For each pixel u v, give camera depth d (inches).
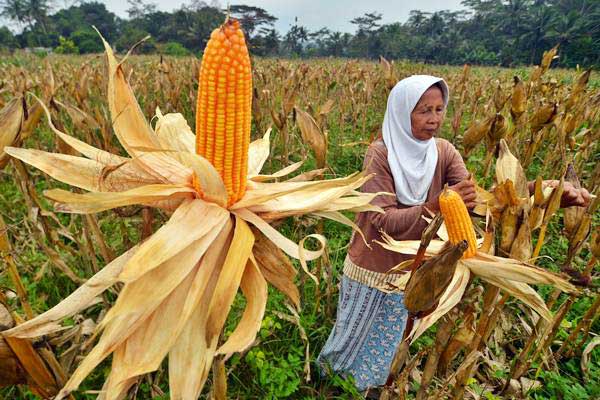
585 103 239.9
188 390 58.1
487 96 480.4
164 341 58.1
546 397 116.7
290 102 208.8
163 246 56.8
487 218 71.8
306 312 144.6
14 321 61.5
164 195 63.1
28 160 61.7
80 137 214.8
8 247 71.0
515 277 66.9
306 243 172.6
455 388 86.4
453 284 68.8
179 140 81.7
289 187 72.5
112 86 62.0
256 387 112.7
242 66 57.7
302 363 125.2
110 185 65.7
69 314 57.2
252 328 59.5
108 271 59.4
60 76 410.3
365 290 107.0
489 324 84.9
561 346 129.0
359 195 77.3
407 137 95.0
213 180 60.6
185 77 403.5
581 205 86.1
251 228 70.0
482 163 248.2
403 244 84.9
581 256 175.3
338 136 350.0
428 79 92.4
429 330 135.3
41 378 65.8
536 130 177.9
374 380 121.0
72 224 130.8
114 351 57.4
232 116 59.3
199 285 59.5
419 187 98.0
